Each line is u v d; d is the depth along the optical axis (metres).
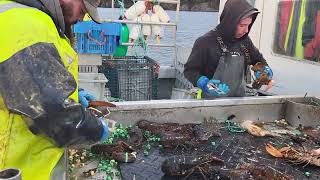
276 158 2.92
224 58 4.00
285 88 4.92
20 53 1.49
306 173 2.69
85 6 1.88
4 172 1.40
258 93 5.00
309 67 4.50
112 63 5.32
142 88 5.39
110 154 2.74
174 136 3.03
